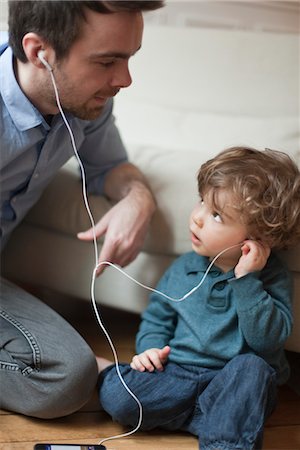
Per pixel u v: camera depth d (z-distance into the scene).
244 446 1.01
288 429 1.19
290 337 1.26
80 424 1.15
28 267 1.49
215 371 1.14
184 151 1.49
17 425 1.12
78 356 1.12
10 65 1.13
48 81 1.10
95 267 1.27
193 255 1.26
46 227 1.44
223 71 1.87
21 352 1.12
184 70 1.88
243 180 1.13
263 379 1.06
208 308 1.17
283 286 1.17
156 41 1.91
